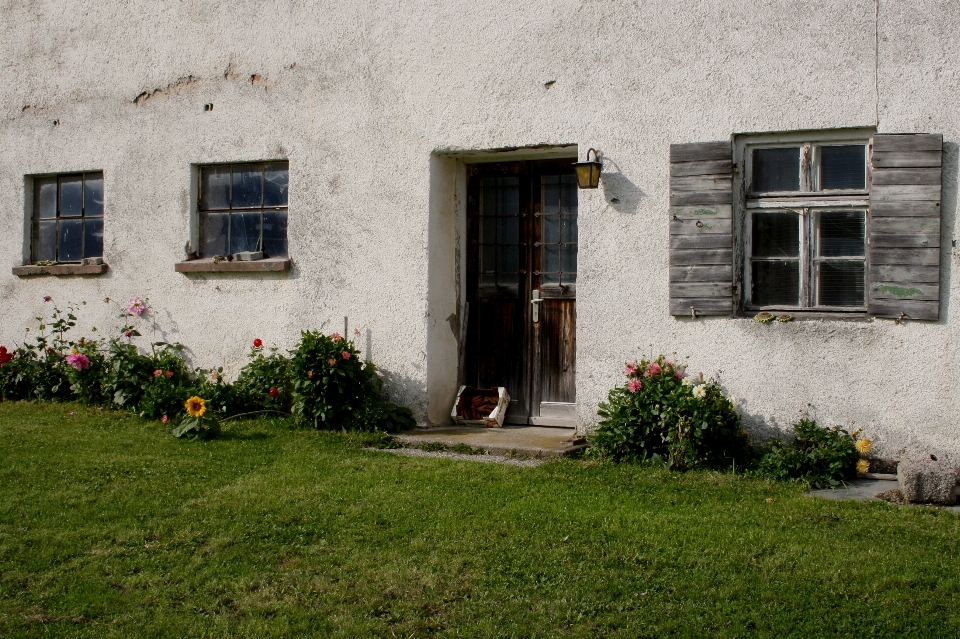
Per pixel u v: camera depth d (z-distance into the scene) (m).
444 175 7.75
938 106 6.07
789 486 5.79
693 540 4.73
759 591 4.11
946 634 3.71
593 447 6.52
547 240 7.76
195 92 8.48
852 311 6.40
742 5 6.51
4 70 9.38
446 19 7.44
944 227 6.07
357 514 5.11
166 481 5.74
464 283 8.03
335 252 7.88
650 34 6.77
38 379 8.58
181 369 8.12
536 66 7.13
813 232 6.54
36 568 4.37
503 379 7.88
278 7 8.09
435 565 4.41
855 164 6.43
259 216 8.45
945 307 6.06
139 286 8.74
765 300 6.68
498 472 6.03
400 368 7.62
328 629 3.80
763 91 6.46
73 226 9.29
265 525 4.93
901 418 6.15
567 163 7.67
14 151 9.35
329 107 7.91
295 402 7.44
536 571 4.34
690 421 6.14
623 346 6.88
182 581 4.25
